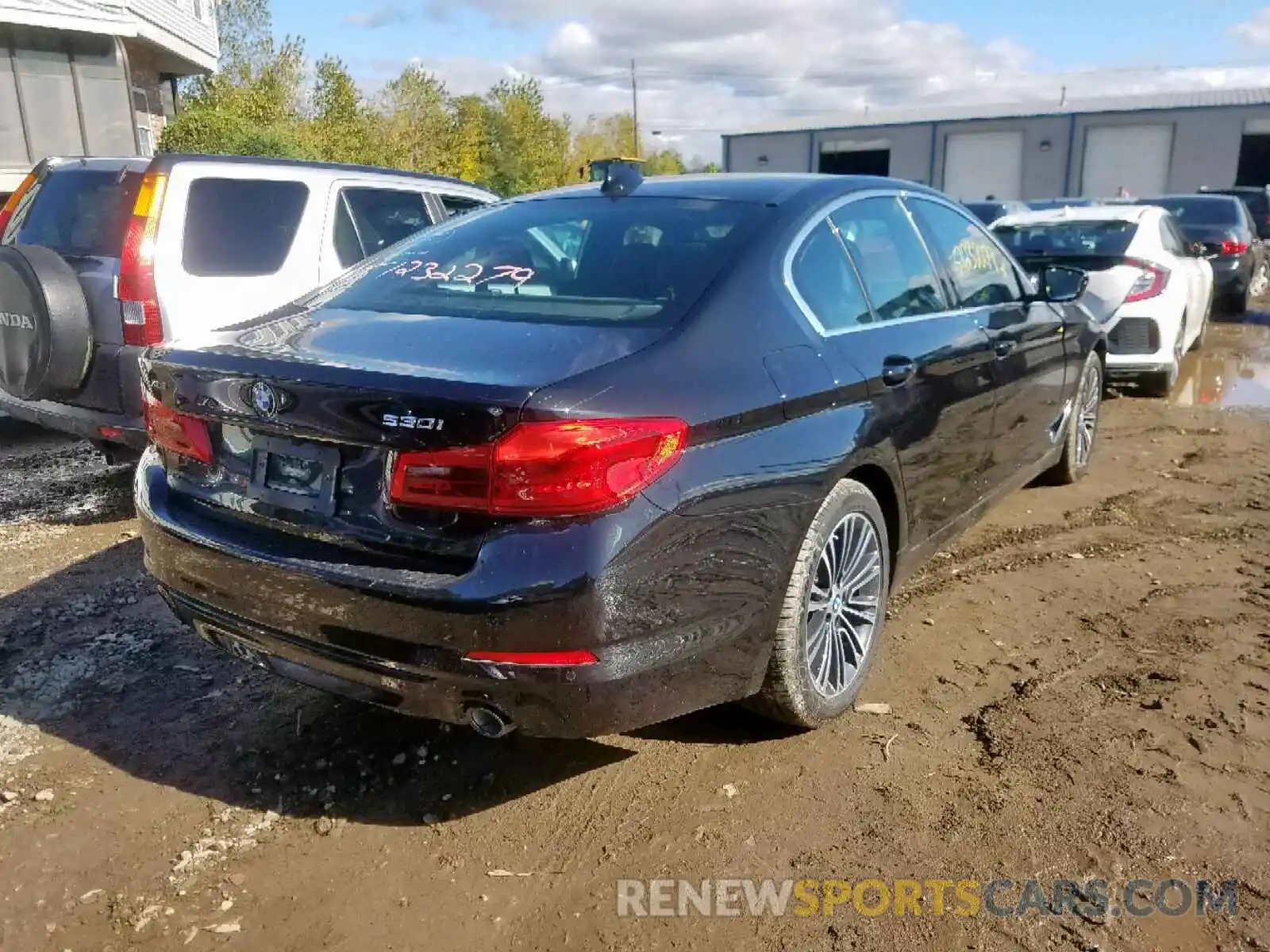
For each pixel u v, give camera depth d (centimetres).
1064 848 273
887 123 4328
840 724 336
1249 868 265
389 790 306
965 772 308
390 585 248
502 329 286
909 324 368
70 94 1720
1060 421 530
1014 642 394
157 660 388
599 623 244
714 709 348
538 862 273
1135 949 239
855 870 267
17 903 258
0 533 521
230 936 247
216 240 540
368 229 642
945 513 397
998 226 888
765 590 287
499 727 256
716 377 275
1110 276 810
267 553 270
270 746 330
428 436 243
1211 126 3828
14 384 511
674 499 255
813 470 296
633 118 5978
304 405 260
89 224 542
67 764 319
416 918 253
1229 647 386
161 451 312
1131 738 324
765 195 351
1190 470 630
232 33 2558
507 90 3644
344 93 2544
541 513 240
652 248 323
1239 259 1403
